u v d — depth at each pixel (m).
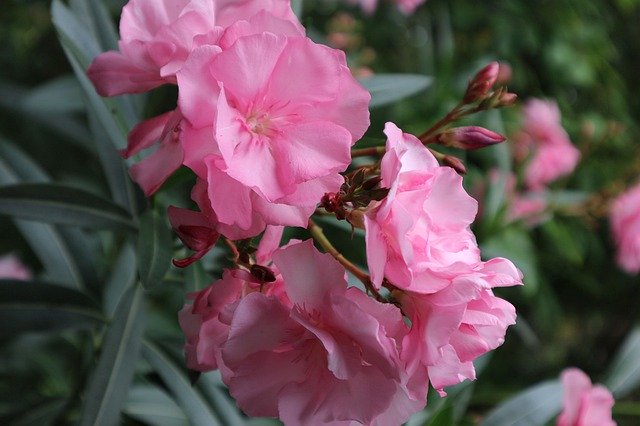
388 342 0.41
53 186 0.51
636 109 1.55
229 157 0.41
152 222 0.47
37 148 0.98
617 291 1.33
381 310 0.42
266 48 0.42
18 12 1.08
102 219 0.52
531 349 1.31
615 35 1.59
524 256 0.86
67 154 0.98
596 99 1.42
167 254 0.47
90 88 0.53
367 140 0.48
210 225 0.43
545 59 1.36
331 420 0.43
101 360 0.51
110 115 0.54
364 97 0.43
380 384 0.43
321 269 0.42
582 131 1.05
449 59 0.96
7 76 1.10
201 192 0.43
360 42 1.25
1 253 0.86
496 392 0.80
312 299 0.42
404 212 0.41
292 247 0.42
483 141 0.48
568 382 0.57
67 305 0.54
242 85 0.42
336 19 1.15
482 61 0.95
